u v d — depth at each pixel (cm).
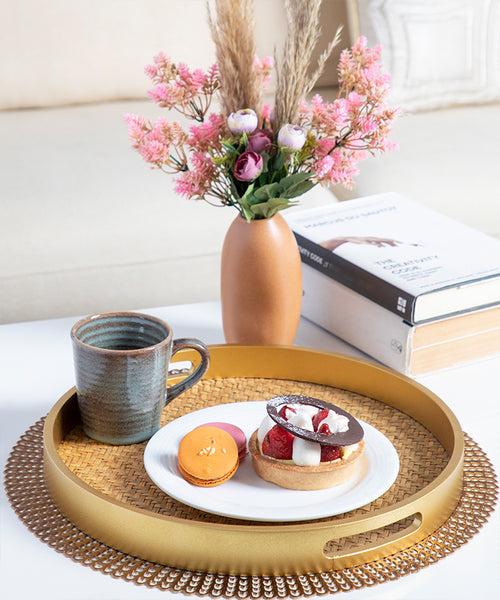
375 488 130
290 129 144
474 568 126
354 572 124
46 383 155
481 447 142
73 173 213
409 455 139
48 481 133
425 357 157
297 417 132
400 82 256
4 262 199
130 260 203
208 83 149
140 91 255
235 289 154
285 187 148
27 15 244
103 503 126
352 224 172
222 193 152
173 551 124
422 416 145
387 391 148
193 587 122
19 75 247
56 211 203
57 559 126
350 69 147
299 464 130
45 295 201
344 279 162
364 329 161
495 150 234
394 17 254
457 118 254
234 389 151
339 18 269
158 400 139
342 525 123
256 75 148
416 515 128
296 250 155
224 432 134
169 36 250
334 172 148
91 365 136
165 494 133
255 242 152
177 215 205
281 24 257
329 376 152
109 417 138
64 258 200
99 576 124
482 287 157
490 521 131
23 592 122
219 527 122
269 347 152
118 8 247
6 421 147
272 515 126
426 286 154
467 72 259
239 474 133
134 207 205
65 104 254
